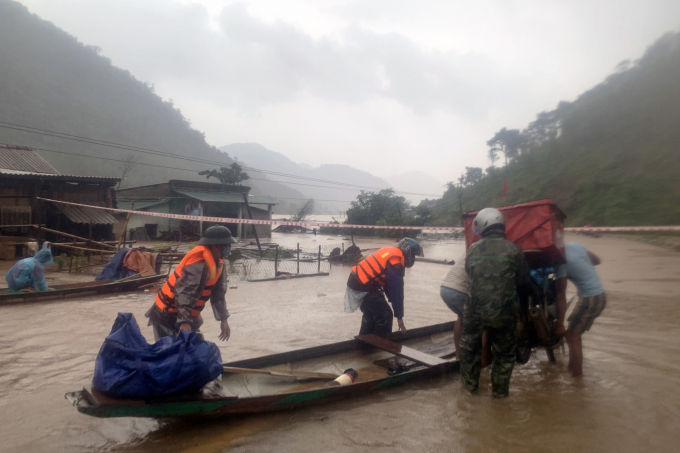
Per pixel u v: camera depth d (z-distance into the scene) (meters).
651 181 17.33
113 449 3.25
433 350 5.55
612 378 4.59
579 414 3.77
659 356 5.23
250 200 38.91
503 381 4.09
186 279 3.78
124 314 3.56
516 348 4.41
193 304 3.78
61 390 4.46
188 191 32.75
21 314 8.08
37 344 6.15
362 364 5.21
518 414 3.80
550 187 20.27
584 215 18.97
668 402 3.96
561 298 4.68
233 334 6.84
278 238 36.78
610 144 19.08
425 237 38.03
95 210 20.48
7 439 3.41
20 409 3.98
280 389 4.25
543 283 4.81
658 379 4.52
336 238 36.53
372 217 48.41
